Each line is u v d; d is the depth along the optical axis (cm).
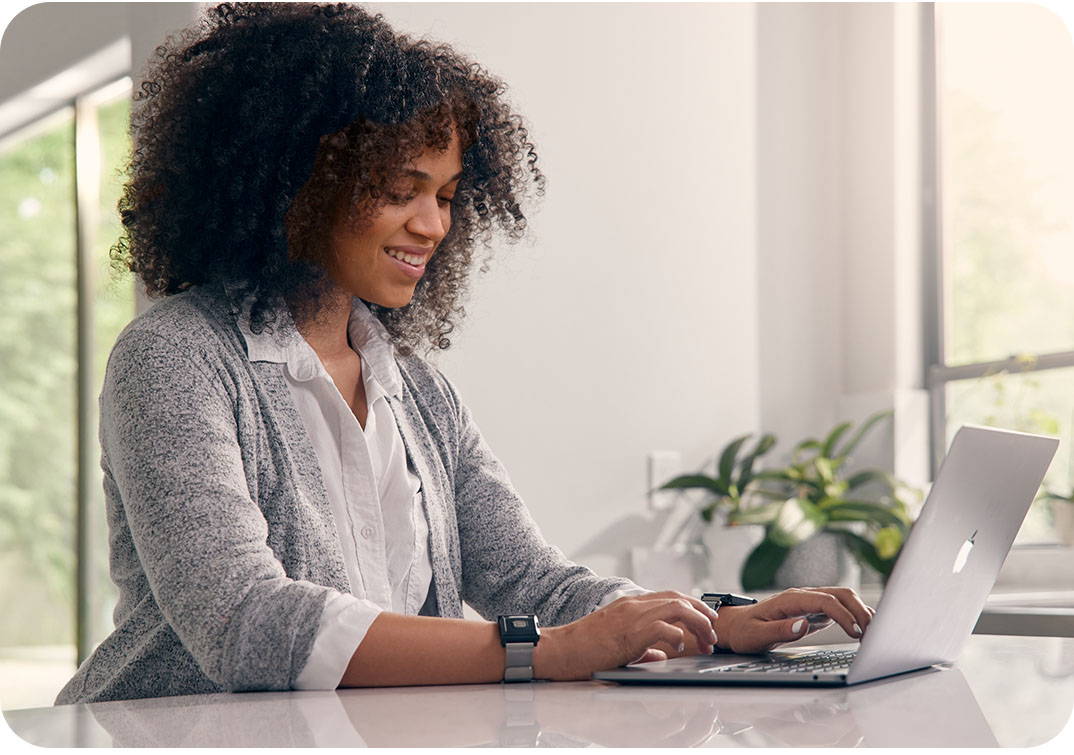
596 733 69
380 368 139
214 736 70
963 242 295
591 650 100
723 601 123
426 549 134
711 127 287
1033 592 251
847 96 310
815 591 118
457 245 158
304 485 121
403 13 241
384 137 126
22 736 71
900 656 96
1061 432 267
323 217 129
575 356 262
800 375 300
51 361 613
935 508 88
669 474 273
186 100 131
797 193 302
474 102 139
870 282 303
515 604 137
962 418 289
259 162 127
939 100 302
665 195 278
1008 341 283
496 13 254
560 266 261
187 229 129
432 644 98
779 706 80
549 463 257
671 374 276
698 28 286
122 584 120
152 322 115
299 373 127
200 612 98
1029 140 281
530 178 255
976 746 65
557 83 262
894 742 65
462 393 246
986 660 113
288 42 130
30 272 609
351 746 66
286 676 96
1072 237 270
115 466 110
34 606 584
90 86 364
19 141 417
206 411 109
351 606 99
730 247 289
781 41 302
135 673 114
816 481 272
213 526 101
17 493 596
